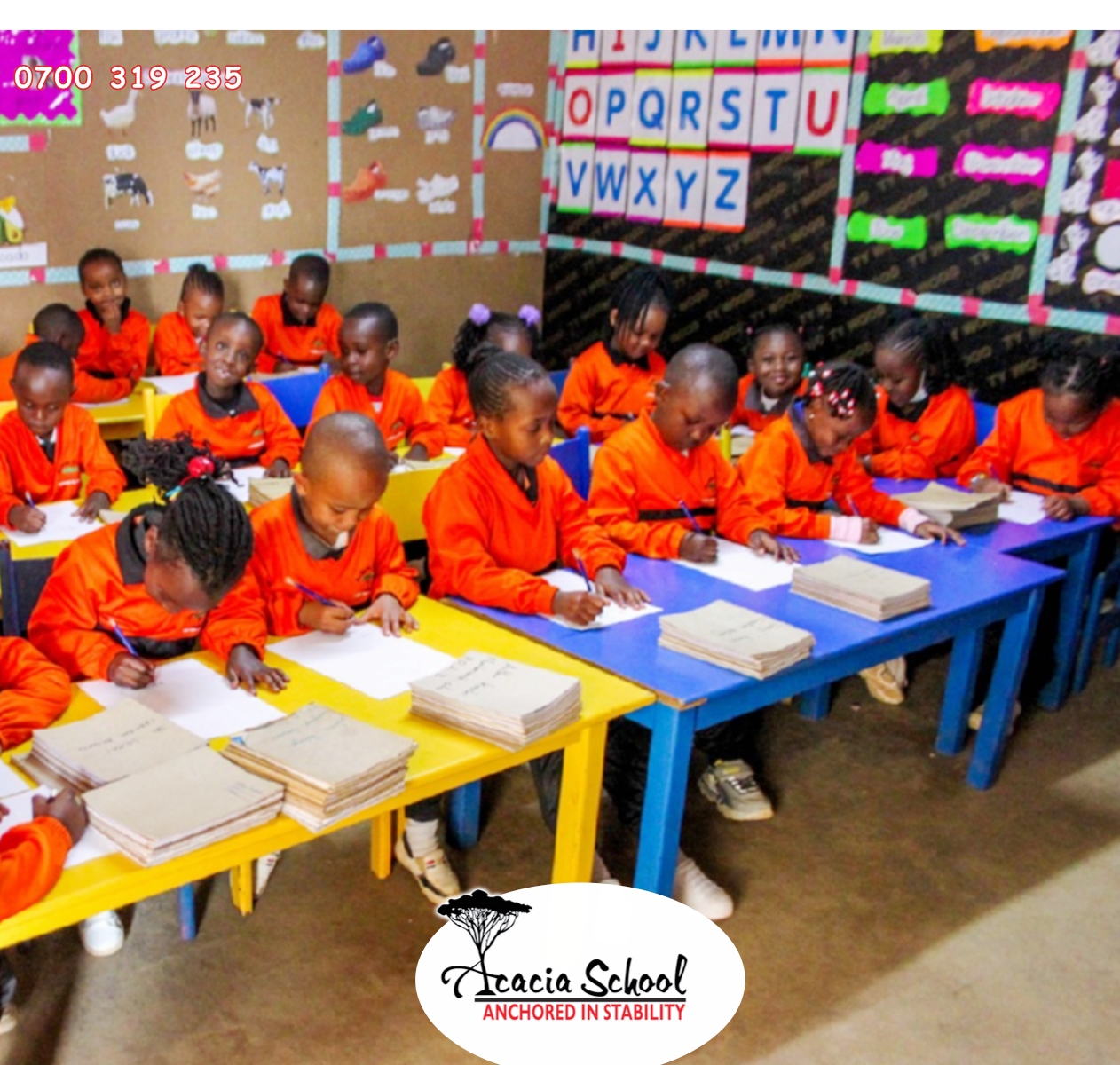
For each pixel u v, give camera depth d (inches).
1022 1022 84.0
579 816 78.4
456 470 93.2
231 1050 76.3
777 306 189.6
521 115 220.4
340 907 92.0
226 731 66.9
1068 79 149.1
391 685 74.9
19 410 116.5
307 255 195.3
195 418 128.2
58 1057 74.9
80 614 73.7
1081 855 106.2
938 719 132.3
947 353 149.2
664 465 106.8
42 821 52.7
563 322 231.0
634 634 86.7
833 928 93.3
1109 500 127.6
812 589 96.0
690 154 198.1
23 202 175.3
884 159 170.7
